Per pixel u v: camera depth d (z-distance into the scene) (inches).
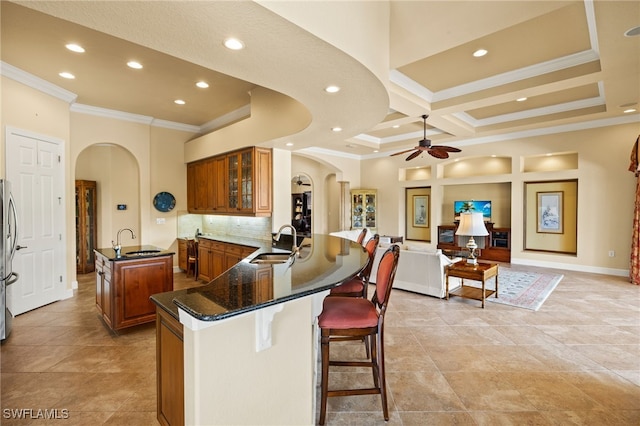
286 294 58.8
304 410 70.6
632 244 214.1
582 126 242.8
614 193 232.7
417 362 110.3
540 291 194.4
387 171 370.0
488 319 150.6
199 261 232.1
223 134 210.4
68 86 174.7
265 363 61.4
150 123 239.6
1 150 145.1
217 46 73.1
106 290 138.3
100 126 215.2
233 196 209.8
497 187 312.7
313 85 97.3
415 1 98.5
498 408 85.4
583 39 135.6
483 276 164.9
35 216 163.3
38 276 165.8
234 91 183.6
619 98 182.5
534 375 101.5
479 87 180.9
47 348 121.3
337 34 74.3
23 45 130.3
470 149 299.3
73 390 94.0
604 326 140.7
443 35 113.7
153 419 81.7
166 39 69.8
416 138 309.3
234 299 55.2
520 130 263.7
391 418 81.4
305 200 450.9
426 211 358.0
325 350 79.0
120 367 107.3
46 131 169.5
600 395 90.8
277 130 165.2
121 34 67.4
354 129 150.0
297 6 64.1
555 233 273.6
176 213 258.4
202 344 51.3
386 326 143.0
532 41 137.3
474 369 105.4
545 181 274.5
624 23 105.7
